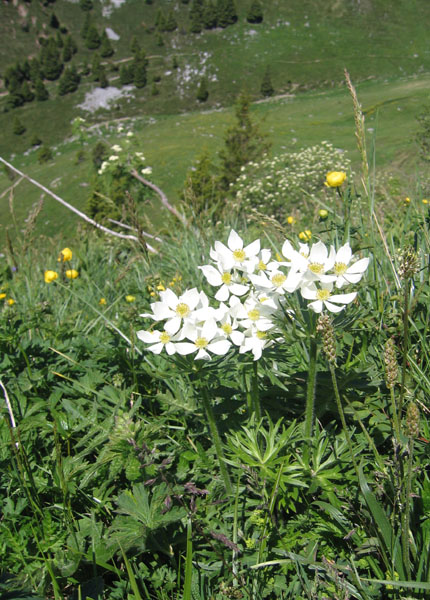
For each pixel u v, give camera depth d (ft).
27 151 334.44
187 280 13.26
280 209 45.32
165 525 5.22
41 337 10.15
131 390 7.46
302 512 5.95
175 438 7.38
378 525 4.75
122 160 31.12
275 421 6.75
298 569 5.04
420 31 379.96
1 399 7.34
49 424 6.96
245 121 98.17
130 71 380.78
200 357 5.26
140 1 476.13
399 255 8.54
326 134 198.90
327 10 409.49
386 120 151.43
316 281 5.28
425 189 14.71
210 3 419.13
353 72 351.46
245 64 376.68
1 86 395.14
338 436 6.28
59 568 5.23
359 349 7.71
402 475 4.81
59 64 405.18
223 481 6.12
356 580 4.68
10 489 6.26
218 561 5.41
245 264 5.77
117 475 6.42
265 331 5.57
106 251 20.13
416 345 7.28
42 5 481.46
